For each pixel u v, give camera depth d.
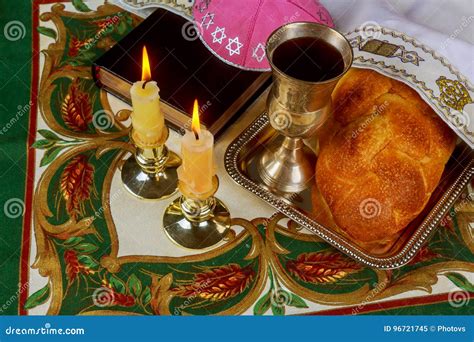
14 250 0.86
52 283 0.85
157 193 0.90
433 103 0.85
